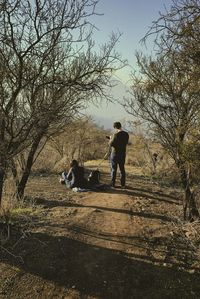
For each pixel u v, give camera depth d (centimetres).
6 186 1078
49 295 654
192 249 830
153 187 1366
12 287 669
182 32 620
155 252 805
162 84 943
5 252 762
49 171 1605
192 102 869
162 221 977
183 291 684
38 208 1012
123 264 749
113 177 1325
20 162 1051
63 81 817
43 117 770
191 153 785
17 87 747
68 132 1531
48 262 736
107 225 918
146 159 1767
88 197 1159
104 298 655
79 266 730
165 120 961
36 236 826
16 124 768
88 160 2231
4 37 731
